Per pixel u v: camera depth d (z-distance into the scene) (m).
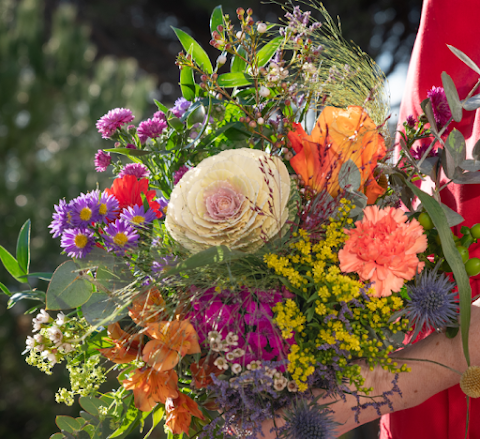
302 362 0.59
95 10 6.36
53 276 0.65
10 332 4.46
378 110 0.73
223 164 0.66
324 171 0.65
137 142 0.87
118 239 0.66
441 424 0.80
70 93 5.08
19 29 5.17
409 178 0.73
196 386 0.65
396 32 5.04
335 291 0.59
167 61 6.67
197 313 0.63
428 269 0.67
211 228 0.63
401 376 0.64
